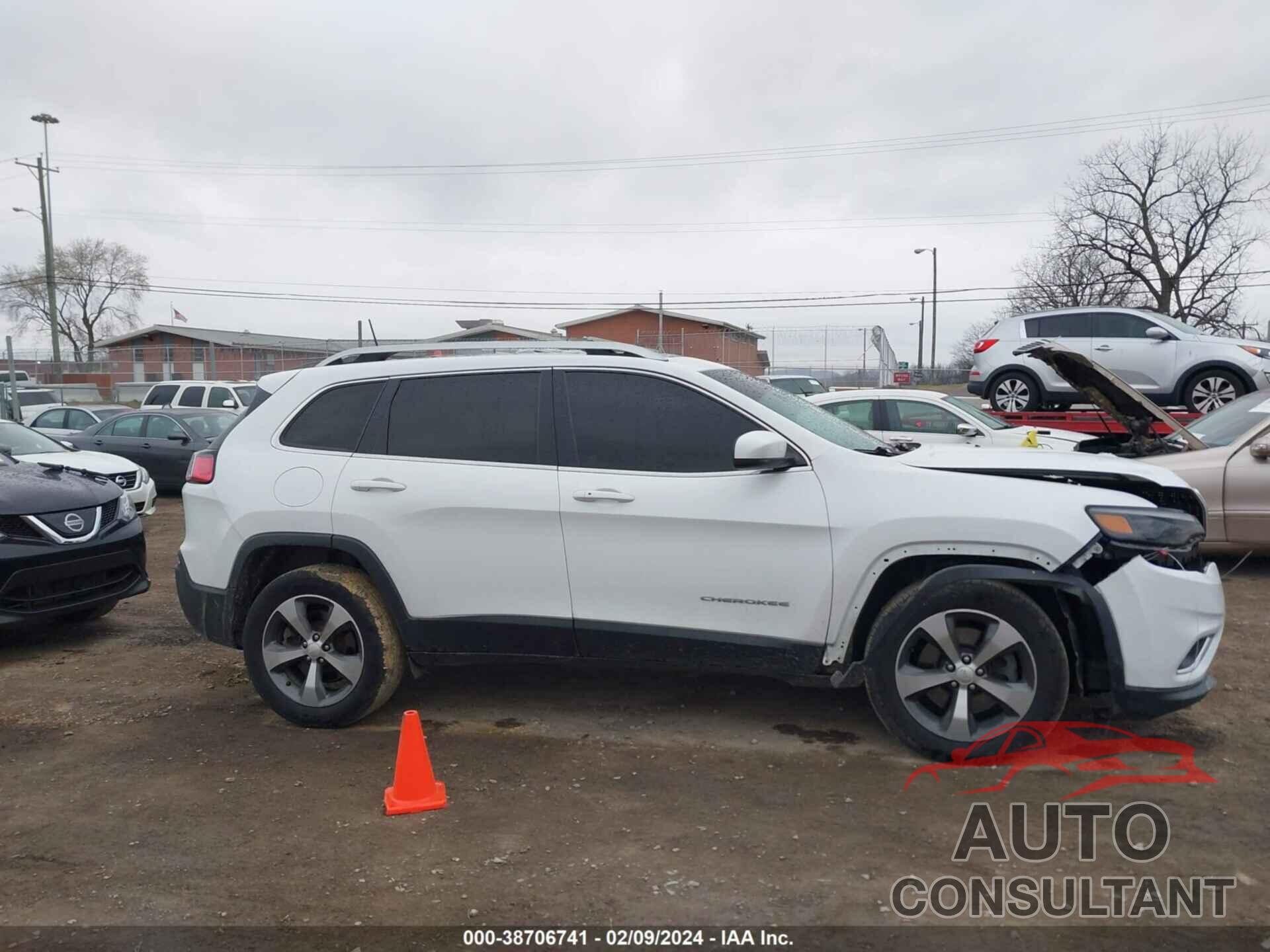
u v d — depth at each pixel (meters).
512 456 4.90
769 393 5.11
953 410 10.88
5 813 4.21
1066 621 4.42
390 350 5.41
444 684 5.81
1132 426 8.83
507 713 5.32
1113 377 8.12
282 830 3.99
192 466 5.47
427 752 4.36
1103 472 4.55
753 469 4.46
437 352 5.36
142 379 38.41
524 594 4.83
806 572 4.48
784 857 3.67
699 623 4.64
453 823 4.02
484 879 3.56
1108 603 4.25
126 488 12.12
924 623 4.36
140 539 7.44
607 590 4.73
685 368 4.82
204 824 4.06
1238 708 5.17
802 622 4.52
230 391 22.66
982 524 4.30
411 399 5.12
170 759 4.78
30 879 3.63
